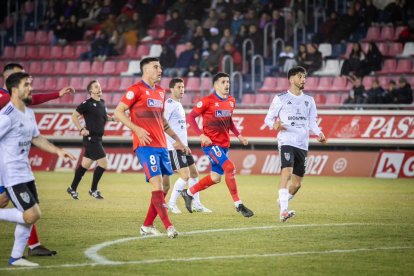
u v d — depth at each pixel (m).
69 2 63.44
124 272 15.70
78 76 59.06
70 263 16.73
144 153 20.48
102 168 32.59
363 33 54.81
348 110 46.12
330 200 31.64
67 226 23.17
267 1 57.78
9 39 66.38
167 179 26.33
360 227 22.78
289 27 56.16
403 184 40.38
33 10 66.12
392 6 54.41
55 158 51.03
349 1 57.97
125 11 60.91
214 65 53.91
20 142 16.64
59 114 50.66
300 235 21.05
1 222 23.91
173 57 55.56
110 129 49.59
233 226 23.08
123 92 56.69
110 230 22.19
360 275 15.49
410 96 46.66
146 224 21.08
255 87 53.78
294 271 15.84
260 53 54.97
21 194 16.44
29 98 16.77
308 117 24.91
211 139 25.41
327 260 17.14
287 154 24.30
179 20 58.78
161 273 15.59
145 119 20.53
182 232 21.70
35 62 61.03
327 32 54.72
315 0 57.59
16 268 16.17
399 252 18.25
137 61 58.19
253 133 47.28
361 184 40.38
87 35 62.22
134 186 39.12
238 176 46.59
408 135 44.50
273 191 36.28
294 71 24.55
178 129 28.30
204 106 25.27
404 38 53.50
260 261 16.95
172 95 28.45
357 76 50.72
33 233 17.64
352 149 46.88
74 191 32.53
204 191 36.41
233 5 57.22
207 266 16.34
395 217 25.48
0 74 61.62
